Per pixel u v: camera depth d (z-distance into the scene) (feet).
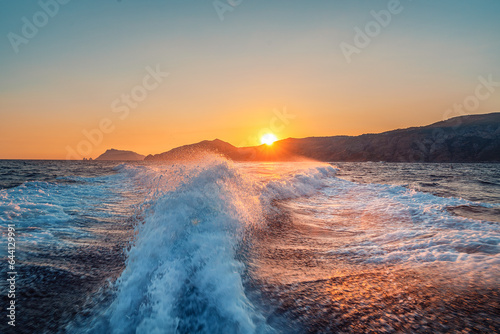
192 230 12.73
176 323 7.43
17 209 20.93
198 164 29.27
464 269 10.50
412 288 9.23
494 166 154.10
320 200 30.01
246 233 15.35
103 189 36.29
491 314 7.58
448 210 22.53
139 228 15.05
